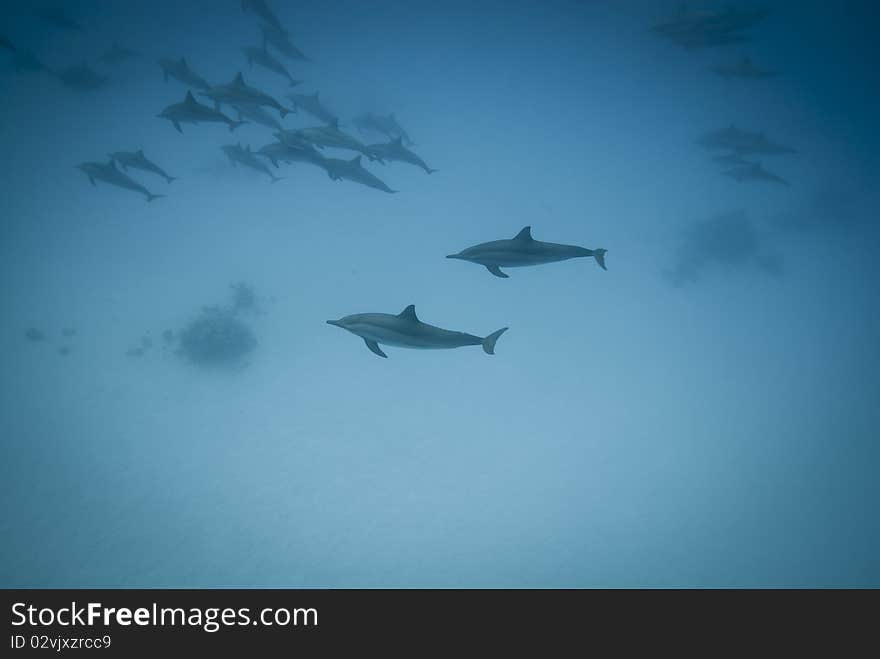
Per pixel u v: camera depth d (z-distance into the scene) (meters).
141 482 11.79
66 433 12.53
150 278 18.92
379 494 12.69
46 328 15.71
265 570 10.36
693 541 12.71
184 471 12.31
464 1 44.25
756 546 12.70
